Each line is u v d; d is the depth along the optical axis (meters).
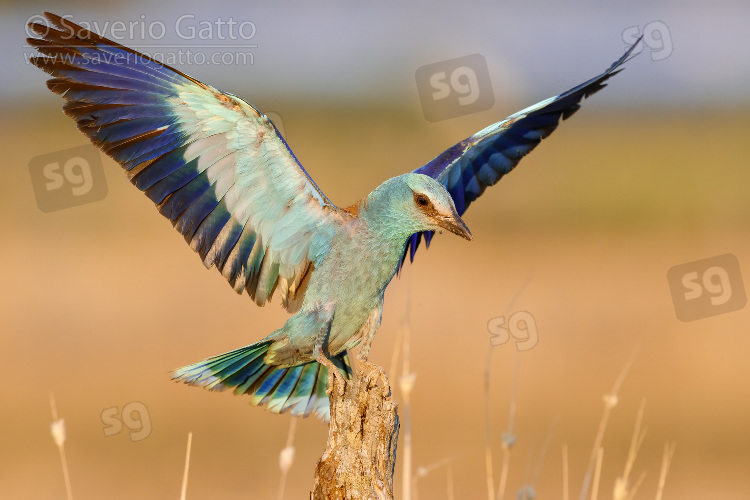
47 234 22.89
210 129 7.95
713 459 15.51
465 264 22.33
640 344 18.81
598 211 26.33
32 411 16.06
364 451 7.14
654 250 23.59
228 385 8.74
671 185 27.67
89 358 17.44
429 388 17.11
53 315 19.03
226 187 8.17
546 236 24.59
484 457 15.28
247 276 8.48
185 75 7.75
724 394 17.14
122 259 21.67
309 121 32.25
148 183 8.04
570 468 15.09
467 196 9.88
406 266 21.78
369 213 8.50
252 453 15.39
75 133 29.73
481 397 16.95
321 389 8.88
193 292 20.44
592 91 9.70
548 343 18.62
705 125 34.34
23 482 14.27
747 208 26.55
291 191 8.20
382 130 30.84
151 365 17.41
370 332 8.66
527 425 16.23
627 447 15.77
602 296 20.72
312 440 15.98
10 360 17.41
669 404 16.94
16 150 27.58
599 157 29.75
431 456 15.16
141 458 15.16
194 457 15.16
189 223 8.17
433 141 30.19
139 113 7.95
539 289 20.86
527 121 9.86
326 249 8.41
